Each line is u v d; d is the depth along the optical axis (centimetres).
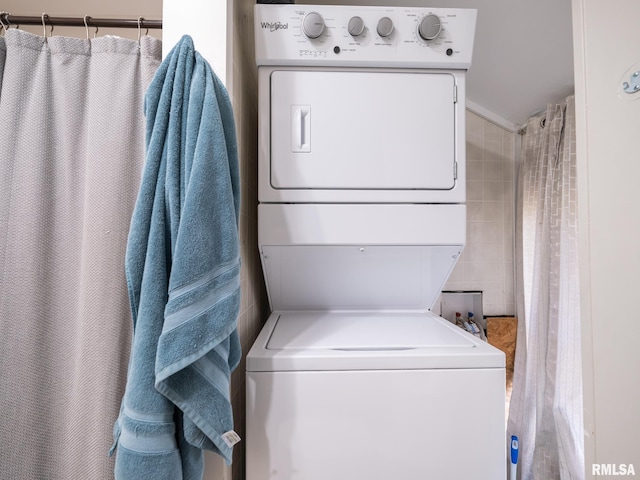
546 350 209
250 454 77
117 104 98
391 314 131
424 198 108
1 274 94
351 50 103
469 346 87
